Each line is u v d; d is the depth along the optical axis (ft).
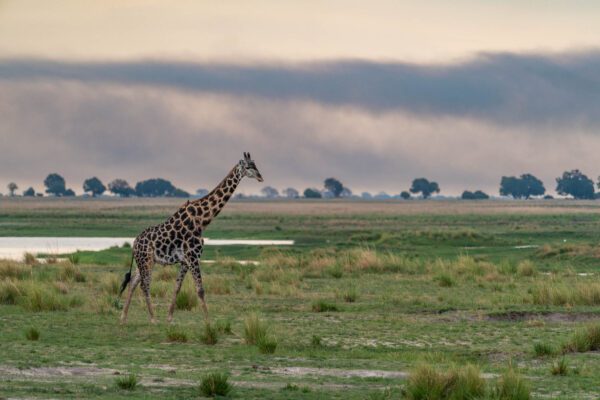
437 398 104.83
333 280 276.21
